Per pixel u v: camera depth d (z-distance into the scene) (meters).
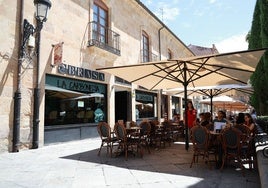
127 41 14.12
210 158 6.71
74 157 6.89
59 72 9.38
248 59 6.12
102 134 7.45
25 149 8.05
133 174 5.09
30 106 8.28
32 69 8.38
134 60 14.72
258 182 4.54
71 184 4.41
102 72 11.83
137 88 15.10
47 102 9.07
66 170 5.41
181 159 6.65
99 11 12.16
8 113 7.55
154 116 17.58
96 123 11.48
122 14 13.81
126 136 6.94
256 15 11.26
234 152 5.39
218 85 10.61
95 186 4.30
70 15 10.07
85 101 10.98
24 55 8.05
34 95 8.40
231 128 5.37
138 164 6.03
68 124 9.98
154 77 9.04
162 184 4.42
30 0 8.43
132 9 14.89
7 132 7.49
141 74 8.38
